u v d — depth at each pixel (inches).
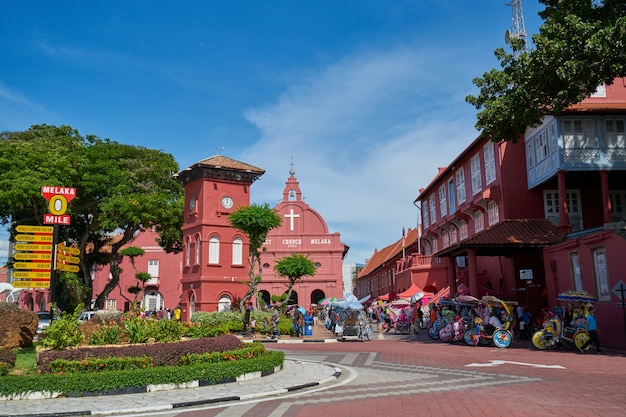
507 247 1005.8
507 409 330.6
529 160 1159.6
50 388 420.2
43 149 1330.0
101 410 370.9
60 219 727.7
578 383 431.2
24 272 799.1
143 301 2171.5
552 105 837.2
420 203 1988.2
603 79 739.4
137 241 2247.8
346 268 3983.8
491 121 810.8
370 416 329.4
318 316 1994.3
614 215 1164.5
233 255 1408.7
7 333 610.5
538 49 724.0
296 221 2454.5
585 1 738.2
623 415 304.0
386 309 1451.8
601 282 800.9
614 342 753.0
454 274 1194.6
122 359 469.7
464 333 862.5
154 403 392.5
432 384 451.2
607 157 1011.3
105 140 1608.0
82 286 1460.4
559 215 1050.7
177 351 508.7
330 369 576.4
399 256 2101.4
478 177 1323.8
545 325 747.4
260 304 1660.9
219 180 1413.6
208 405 395.9
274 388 453.7
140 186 1523.1
